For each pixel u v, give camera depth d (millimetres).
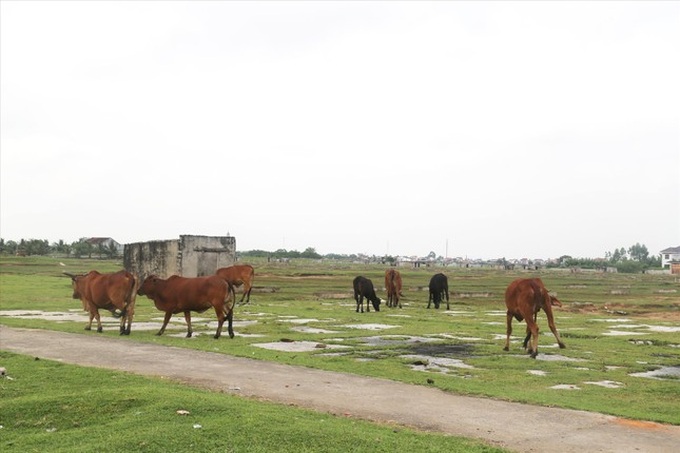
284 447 7773
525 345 17516
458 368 14344
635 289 55500
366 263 145000
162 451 7688
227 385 11602
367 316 27078
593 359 16078
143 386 11086
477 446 8039
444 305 35562
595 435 8750
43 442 8148
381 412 9812
